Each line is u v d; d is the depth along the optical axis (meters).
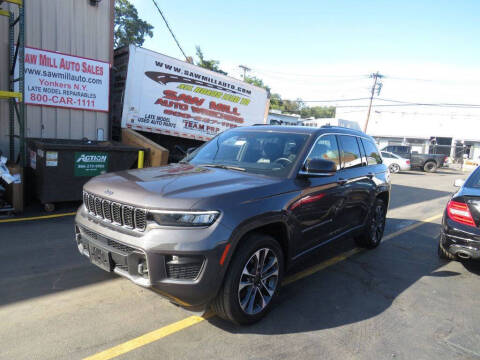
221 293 2.87
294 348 2.85
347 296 3.88
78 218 3.37
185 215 2.69
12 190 6.38
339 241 4.50
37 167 6.76
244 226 2.87
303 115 81.38
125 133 9.66
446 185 16.42
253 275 3.07
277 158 3.82
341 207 4.31
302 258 3.77
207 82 11.48
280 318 3.31
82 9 9.23
